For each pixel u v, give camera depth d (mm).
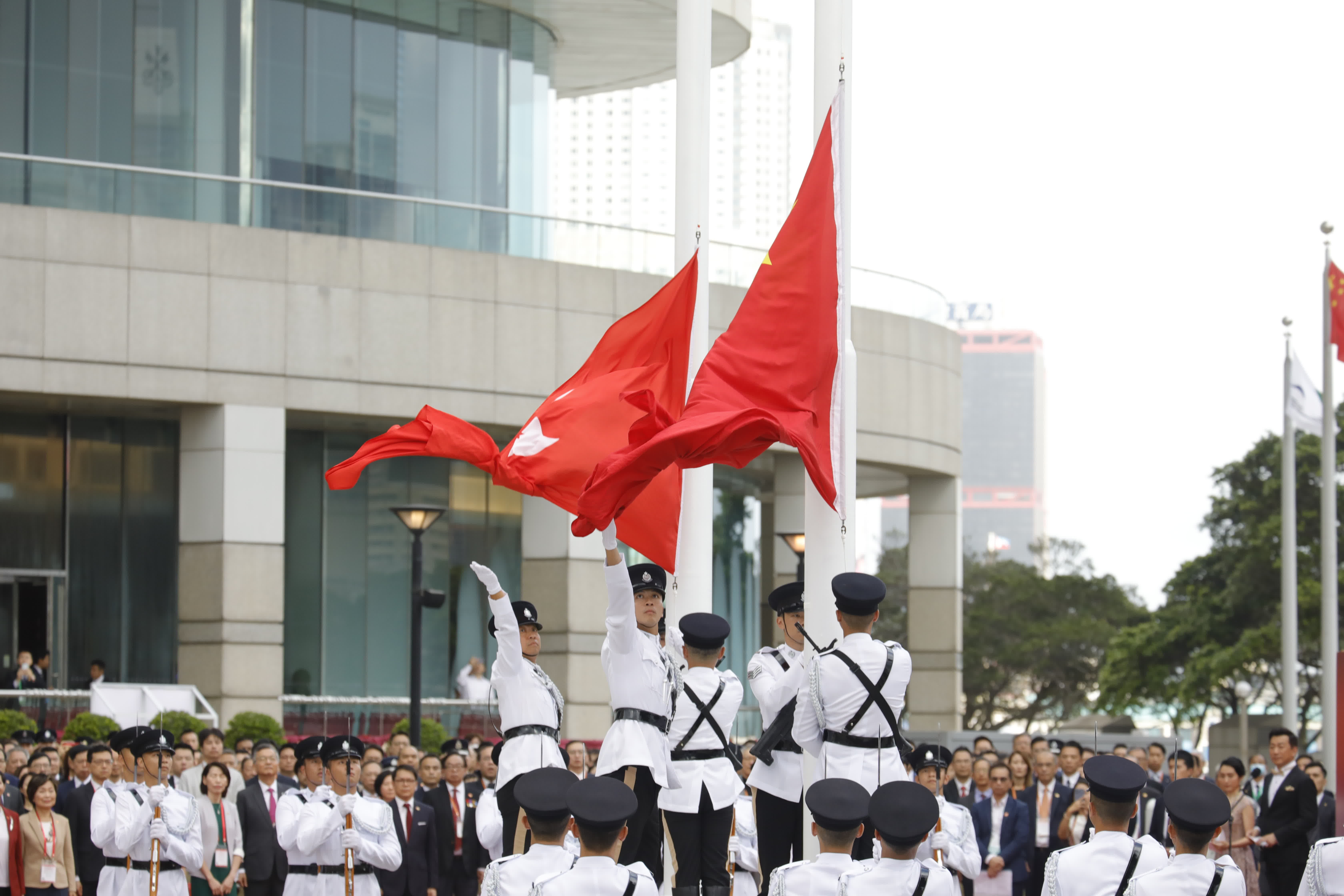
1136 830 15086
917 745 14164
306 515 31953
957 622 37312
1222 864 7895
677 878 10422
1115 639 57125
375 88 32812
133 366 28156
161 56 31000
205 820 15375
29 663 27922
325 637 31859
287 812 13672
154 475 31438
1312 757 24766
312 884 13734
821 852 8172
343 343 29609
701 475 13078
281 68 31891
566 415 12398
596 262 32062
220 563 28422
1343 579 50281
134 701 25641
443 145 33562
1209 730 53000
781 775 10992
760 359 11609
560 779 7918
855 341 34625
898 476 37969
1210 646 52188
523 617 11016
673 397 12586
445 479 33188
